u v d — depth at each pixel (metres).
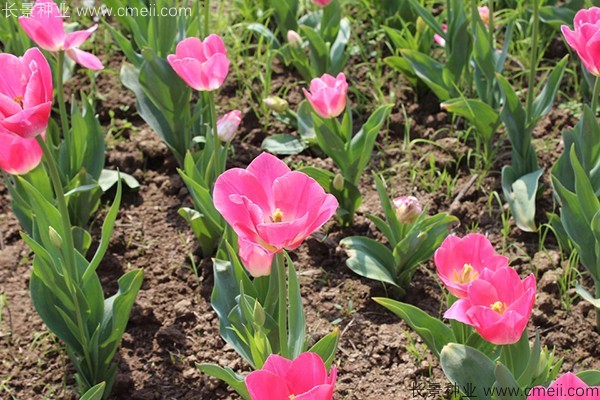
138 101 1.73
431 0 2.08
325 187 1.65
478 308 1.12
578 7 1.91
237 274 1.37
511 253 1.61
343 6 2.10
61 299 1.36
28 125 1.15
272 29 2.11
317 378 1.05
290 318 1.26
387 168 1.77
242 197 1.04
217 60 1.44
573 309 1.52
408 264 1.53
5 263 1.63
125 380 1.44
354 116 1.88
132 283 1.37
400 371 1.45
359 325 1.52
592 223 1.39
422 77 1.80
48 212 1.36
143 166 1.80
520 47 1.99
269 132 1.85
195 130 1.77
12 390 1.45
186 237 1.67
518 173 1.68
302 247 1.64
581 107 1.85
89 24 2.09
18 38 1.77
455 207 1.69
